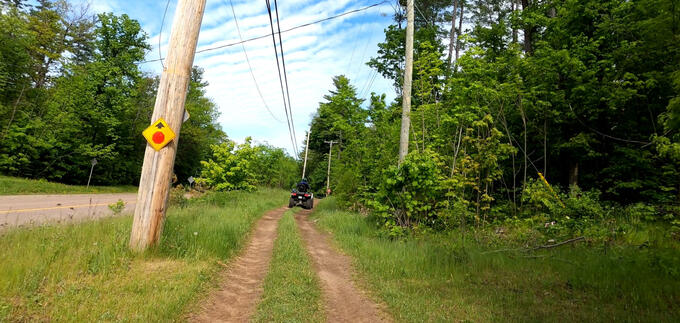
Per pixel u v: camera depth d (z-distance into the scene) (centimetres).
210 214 1066
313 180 5238
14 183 1852
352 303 480
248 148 1866
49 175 2631
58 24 2881
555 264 650
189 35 615
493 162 1001
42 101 2595
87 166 3006
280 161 4644
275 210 1873
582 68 1149
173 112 603
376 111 1564
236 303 458
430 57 1144
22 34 2345
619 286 526
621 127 1244
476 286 544
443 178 1006
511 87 1174
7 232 584
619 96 1062
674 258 572
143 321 333
